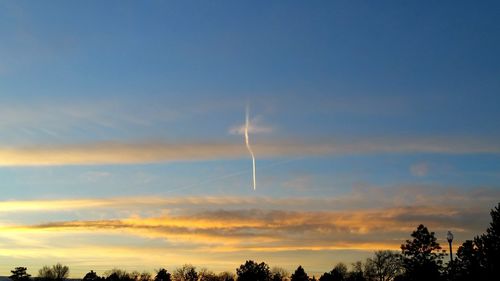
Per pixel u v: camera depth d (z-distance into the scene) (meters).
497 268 60.41
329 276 129.00
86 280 141.50
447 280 76.31
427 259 86.50
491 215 62.84
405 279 90.25
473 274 63.09
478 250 63.44
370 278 130.12
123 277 144.88
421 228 88.31
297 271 137.00
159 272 145.75
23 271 146.75
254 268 128.75
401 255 100.00
